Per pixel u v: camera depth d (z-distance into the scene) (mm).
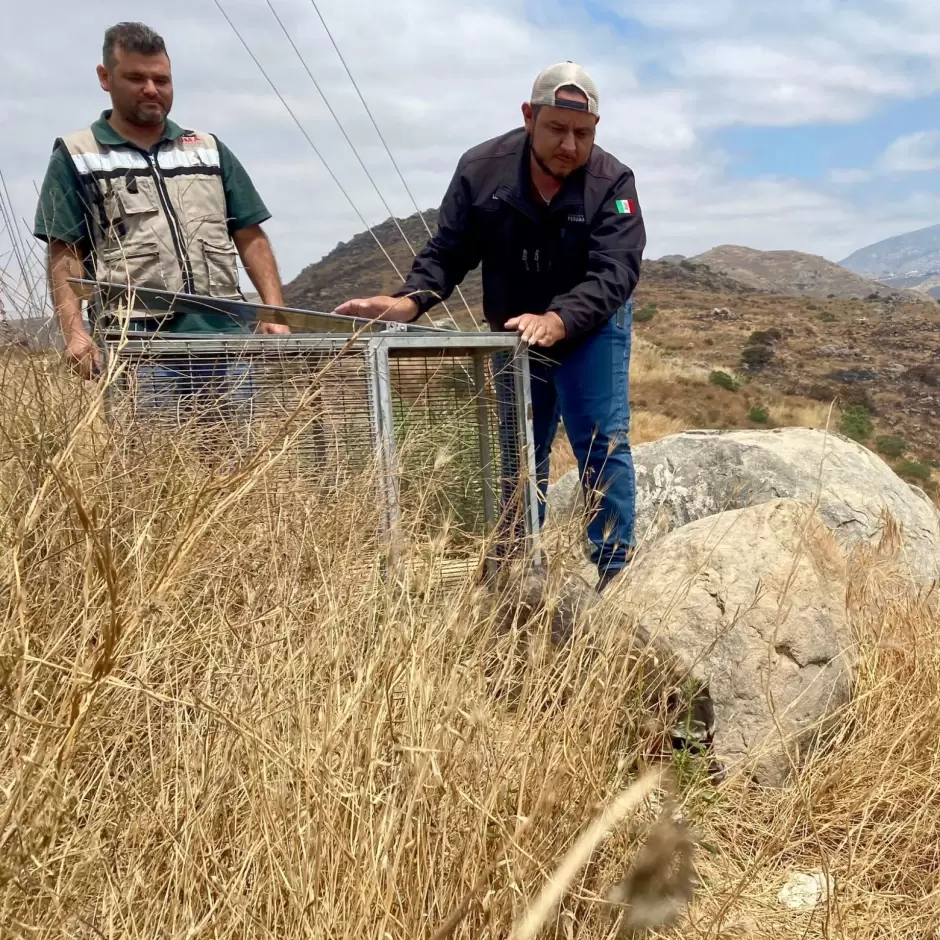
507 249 4531
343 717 1968
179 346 3416
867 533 5117
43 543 2320
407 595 2439
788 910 2391
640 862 981
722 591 3303
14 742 1731
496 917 1778
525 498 3678
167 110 4637
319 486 3201
